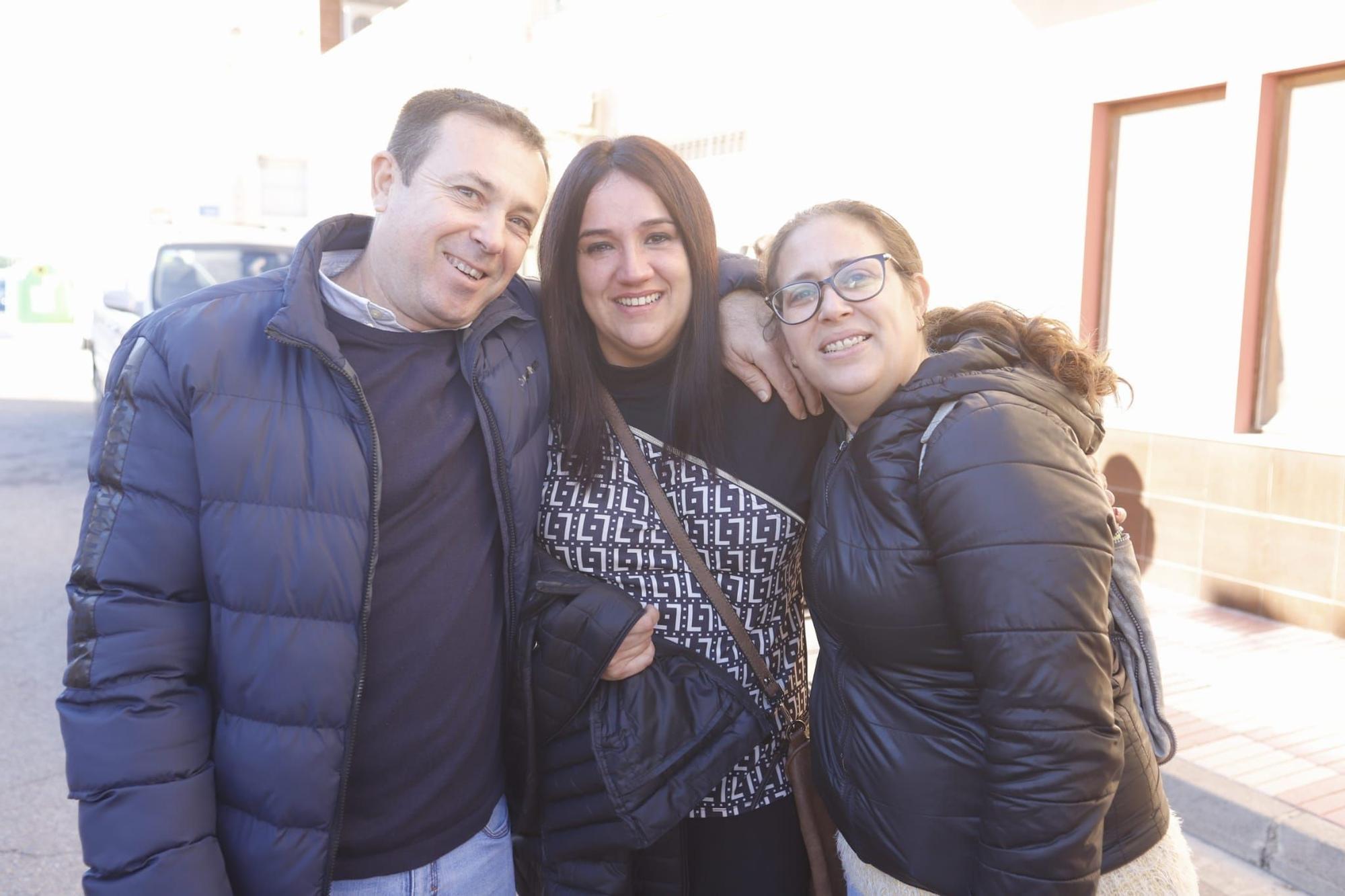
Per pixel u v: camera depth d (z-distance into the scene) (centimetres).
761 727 175
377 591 152
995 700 130
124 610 134
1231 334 506
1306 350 494
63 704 135
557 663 169
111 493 137
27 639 481
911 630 143
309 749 140
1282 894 292
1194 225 528
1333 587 470
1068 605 128
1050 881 128
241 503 137
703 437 177
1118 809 146
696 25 882
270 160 2109
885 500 142
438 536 156
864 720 152
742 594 181
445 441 156
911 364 156
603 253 172
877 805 149
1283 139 492
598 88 1041
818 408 177
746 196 838
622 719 168
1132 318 561
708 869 185
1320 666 431
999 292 604
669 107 931
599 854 173
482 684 164
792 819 187
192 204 2128
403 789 156
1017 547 128
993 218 603
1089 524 131
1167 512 537
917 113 648
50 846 302
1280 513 488
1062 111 561
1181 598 529
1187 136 527
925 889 147
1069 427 141
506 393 163
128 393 139
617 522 178
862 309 149
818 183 739
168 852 132
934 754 145
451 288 149
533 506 170
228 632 138
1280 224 499
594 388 179
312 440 141
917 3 638
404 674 154
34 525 703
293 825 140
